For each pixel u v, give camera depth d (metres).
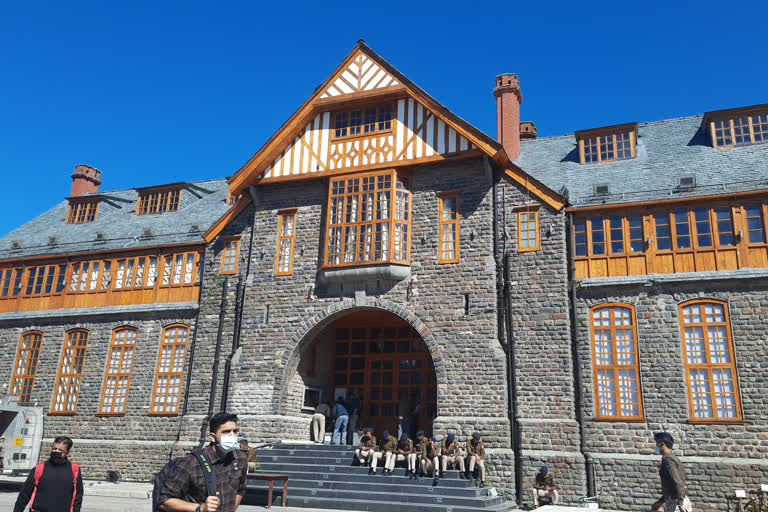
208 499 4.39
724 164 16.88
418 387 19.73
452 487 13.66
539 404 15.58
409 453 14.42
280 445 16.70
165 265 21.30
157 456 18.91
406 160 18.08
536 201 17.11
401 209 18.06
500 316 16.48
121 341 20.97
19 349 22.20
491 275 16.83
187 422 18.75
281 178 19.38
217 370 18.92
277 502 13.66
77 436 20.25
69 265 22.56
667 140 19.02
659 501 7.61
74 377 21.14
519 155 20.98
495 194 17.61
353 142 18.84
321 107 19.25
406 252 17.83
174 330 20.39
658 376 15.13
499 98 21.92
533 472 15.03
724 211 15.68
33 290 22.86
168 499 4.44
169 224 23.14
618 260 16.20
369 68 18.98
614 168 18.31
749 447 14.05
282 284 18.83
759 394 14.31
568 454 14.93
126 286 21.53
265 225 19.62
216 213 22.95
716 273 15.25
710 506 13.91
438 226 17.75
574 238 16.78
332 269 17.92
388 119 18.77
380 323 20.73
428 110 18.25
